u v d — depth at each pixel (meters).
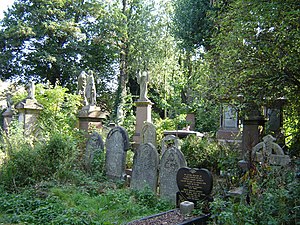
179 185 6.66
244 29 7.02
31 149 8.89
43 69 28.08
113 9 27.19
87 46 28.03
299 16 6.03
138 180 8.34
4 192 7.62
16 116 15.29
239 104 8.97
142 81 15.83
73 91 28.16
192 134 12.57
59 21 26.77
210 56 8.52
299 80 7.49
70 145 9.23
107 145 9.67
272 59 7.11
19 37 25.97
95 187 8.15
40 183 7.96
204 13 17.97
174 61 24.25
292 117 10.05
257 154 7.72
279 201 4.64
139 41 24.97
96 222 5.80
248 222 4.51
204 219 5.72
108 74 29.78
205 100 9.38
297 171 5.71
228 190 6.63
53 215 6.00
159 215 6.00
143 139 13.10
